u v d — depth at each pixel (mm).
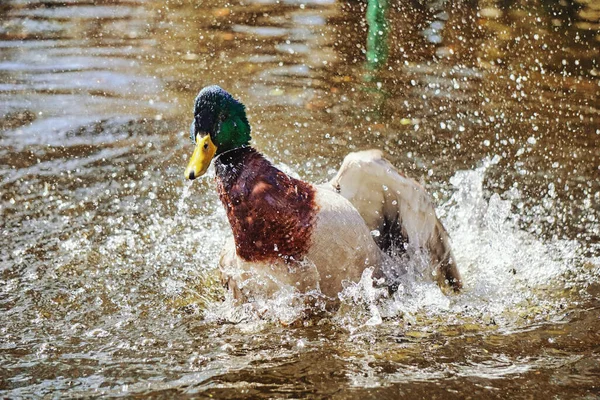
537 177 7926
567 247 6664
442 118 9266
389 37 12039
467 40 11938
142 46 11859
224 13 13594
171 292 6000
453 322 5484
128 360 4953
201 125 5273
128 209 7348
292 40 12039
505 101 9711
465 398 4445
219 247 6770
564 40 12031
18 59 11234
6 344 5156
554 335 5246
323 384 4609
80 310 5676
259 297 5402
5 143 8609
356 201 5832
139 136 8875
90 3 14359
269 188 5102
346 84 10297
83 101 9789
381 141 8664
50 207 7332
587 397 4445
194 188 7820
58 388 4609
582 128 8992
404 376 4695
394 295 5848
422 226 5855
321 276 5266
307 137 8742
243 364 4875
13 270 6246
